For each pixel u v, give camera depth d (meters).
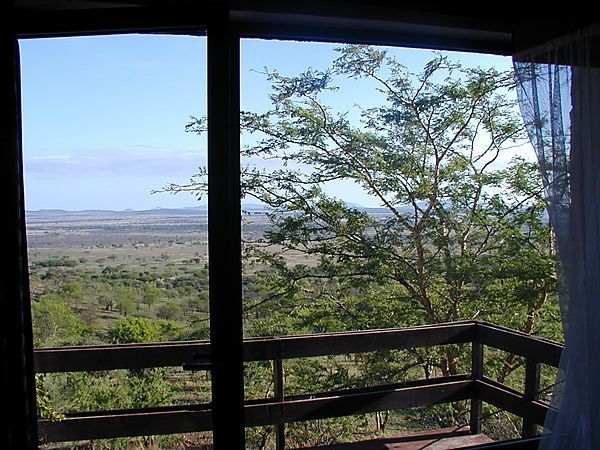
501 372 4.16
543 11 1.84
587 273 1.82
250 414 2.79
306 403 2.87
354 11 1.76
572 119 1.84
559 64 1.84
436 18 1.85
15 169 1.48
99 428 1.95
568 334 1.84
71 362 1.88
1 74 1.46
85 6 1.58
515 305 4.26
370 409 2.99
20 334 1.50
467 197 4.21
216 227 1.59
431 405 3.36
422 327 3.14
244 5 1.65
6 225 1.47
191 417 2.00
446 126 4.06
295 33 1.80
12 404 1.49
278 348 2.82
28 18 1.50
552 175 1.84
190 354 1.89
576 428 1.83
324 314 3.94
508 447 2.28
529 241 4.15
